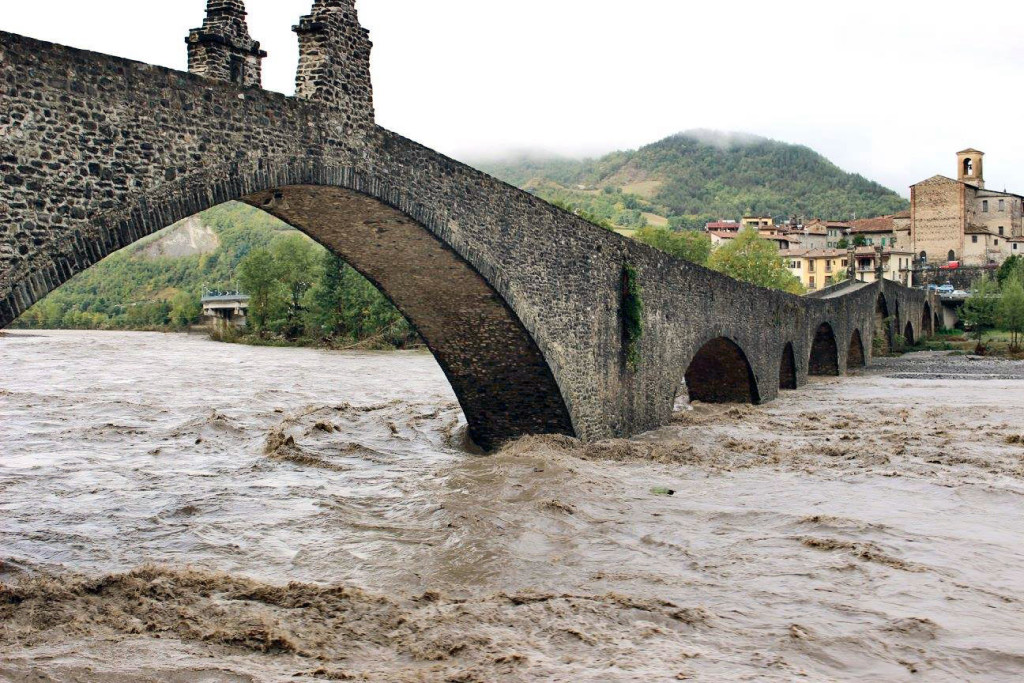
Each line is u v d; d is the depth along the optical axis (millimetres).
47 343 94125
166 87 16344
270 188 18562
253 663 13055
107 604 15336
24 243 14148
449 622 14516
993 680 12719
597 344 30359
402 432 33688
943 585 16453
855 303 71812
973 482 24703
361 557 18141
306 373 61062
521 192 26266
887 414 41125
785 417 40125
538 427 29656
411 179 22125
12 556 18031
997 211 132500
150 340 108500
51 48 14539
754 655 13344
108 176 15367
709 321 39719
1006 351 85750
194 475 25828
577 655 13305
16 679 12383
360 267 25766
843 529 19938
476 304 26125
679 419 37562
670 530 19875
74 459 28125
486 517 20609
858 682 12547
